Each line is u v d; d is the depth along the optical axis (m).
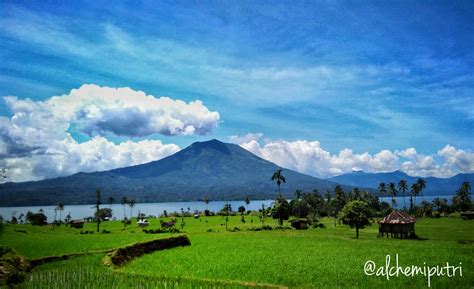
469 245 63.09
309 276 36.12
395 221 85.00
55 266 40.84
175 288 31.28
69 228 135.25
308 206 182.88
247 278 35.62
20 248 56.50
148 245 55.66
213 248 59.53
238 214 198.62
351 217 86.56
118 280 33.69
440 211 187.38
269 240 73.25
